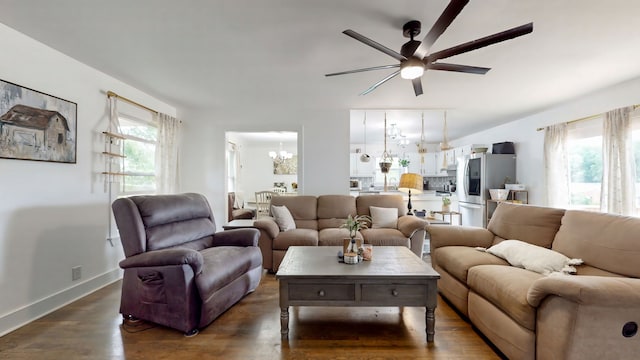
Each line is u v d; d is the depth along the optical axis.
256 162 8.48
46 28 2.20
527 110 4.61
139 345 1.94
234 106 4.49
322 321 2.27
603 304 1.31
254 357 1.81
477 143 6.68
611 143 3.34
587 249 1.95
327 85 3.48
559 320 1.41
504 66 2.88
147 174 3.95
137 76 3.19
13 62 2.23
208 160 4.64
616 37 2.31
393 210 4.05
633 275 1.64
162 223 2.55
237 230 3.03
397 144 7.98
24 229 2.30
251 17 2.03
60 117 2.61
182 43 2.43
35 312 2.35
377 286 2.00
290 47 2.49
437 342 1.97
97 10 1.96
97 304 2.61
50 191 2.52
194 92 3.77
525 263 2.10
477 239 2.84
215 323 2.25
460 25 2.12
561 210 2.37
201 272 2.15
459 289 2.36
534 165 4.85
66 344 1.95
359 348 1.90
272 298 2.74
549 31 2.21
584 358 1.36
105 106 3.14
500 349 1.78
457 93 3.77
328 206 4.19
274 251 3.46
